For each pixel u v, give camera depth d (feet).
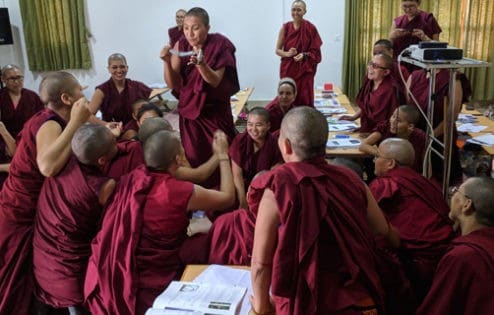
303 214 4.19
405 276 6.54
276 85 22.74
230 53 7.97
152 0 22.29
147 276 5.94
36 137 6.83
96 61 23.27
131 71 23.32
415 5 14.11
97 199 6.40
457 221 5.93
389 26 20.94
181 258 6.45
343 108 14.79
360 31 21.25
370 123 11.83
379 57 11.34
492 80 20.97
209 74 7.51
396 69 12.19
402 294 5.93
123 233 5.88
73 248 6.68
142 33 22.77
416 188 7.07
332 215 4.32
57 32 22.75
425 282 6.85
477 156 10.96
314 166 4.49
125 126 11.59
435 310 5.13
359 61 21.59
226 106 8.53
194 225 9.95
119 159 7.62
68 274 6.73
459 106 10.30
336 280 4.33
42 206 6.79
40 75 23.54
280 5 21.66
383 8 20.80
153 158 6.11
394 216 7.07
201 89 7.97
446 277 5.08
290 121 4.52
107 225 6.05
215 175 8.30
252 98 23.00
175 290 5.28
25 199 7.24
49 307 7.72
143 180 6.06
